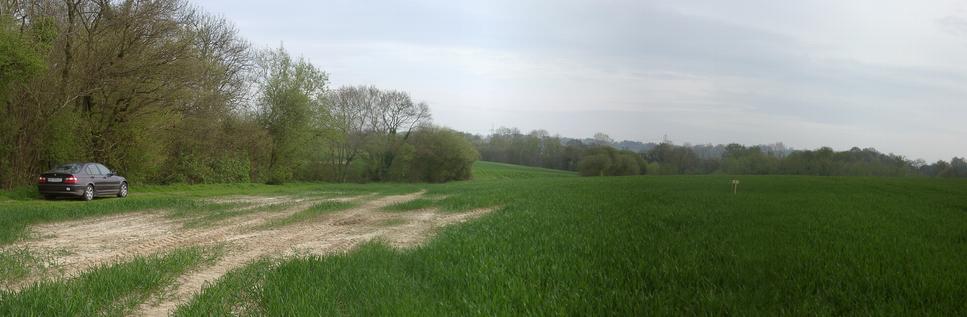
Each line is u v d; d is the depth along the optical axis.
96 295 5.77
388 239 11.09
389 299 5.41
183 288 6.61
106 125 27.52
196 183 37.91
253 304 5.60
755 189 29.36
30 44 20.77
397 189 36.94
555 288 5.64
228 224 13.70
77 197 22.94
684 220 12.32
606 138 95.75
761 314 4.61
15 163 23.47
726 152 80.00
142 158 29.20
